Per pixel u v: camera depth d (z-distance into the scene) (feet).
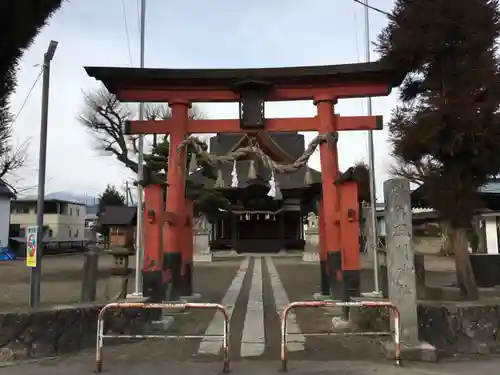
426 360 22.13
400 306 22.85
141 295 32.96
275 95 39.01
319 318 33.12
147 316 28.68
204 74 38.11
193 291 45.34
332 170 37.96
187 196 43.19
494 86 27.04
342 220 33.60
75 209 188.75
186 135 39.47
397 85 37.60
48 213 175.32
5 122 28.58
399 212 23.67
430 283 41.60
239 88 38.32
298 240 128.16
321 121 38.45
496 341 24.12
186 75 38.06
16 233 164.25
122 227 124.88
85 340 25.02
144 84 39.01
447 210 28.43
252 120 38.19
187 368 21.08
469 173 28.63
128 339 26.58
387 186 24.17
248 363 21.95
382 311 26.21
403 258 23.29
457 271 28.66
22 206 166.71
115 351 24.38
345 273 32.81
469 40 27.63
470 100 26.89
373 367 21.02
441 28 27.68
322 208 41.39
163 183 34.24
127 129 39.42
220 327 30.22
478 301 26.09
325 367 21.07
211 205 95.25
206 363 21.97
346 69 37.01
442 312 24.66
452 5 27.53
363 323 27.91
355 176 33.60
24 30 22.56
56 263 86.84
